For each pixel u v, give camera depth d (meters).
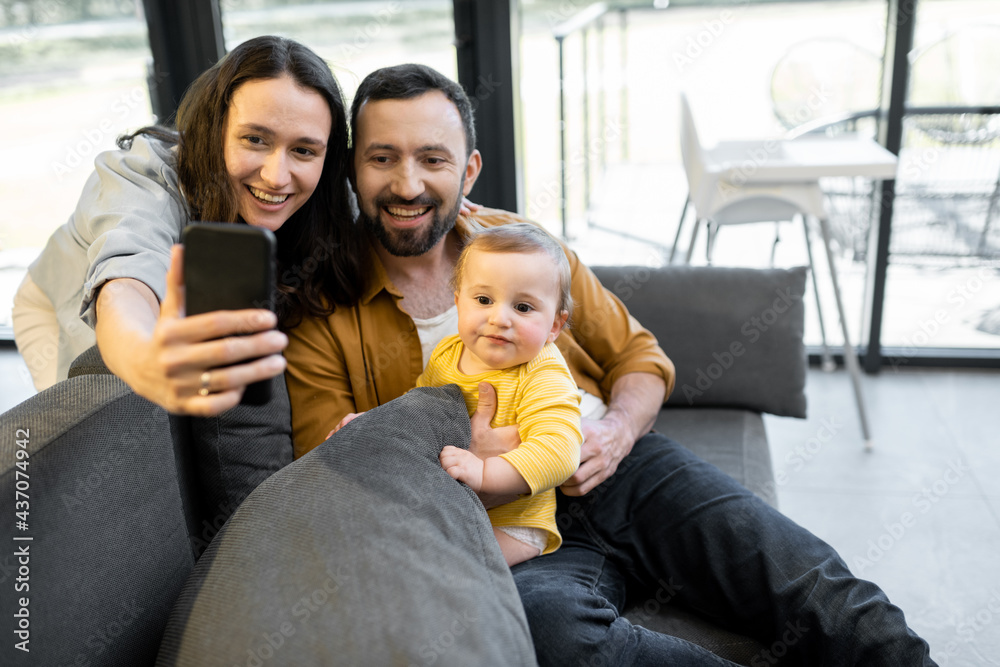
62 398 0.94
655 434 1.49
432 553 0.89
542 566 1.19
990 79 2.64
